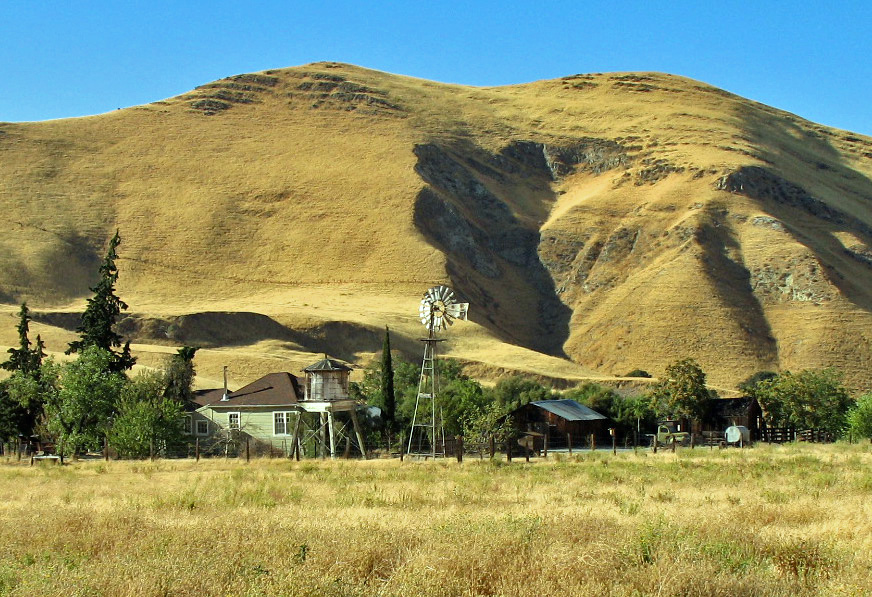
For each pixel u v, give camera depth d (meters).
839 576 14.88
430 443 63.12
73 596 13.89
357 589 14.20
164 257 197.25
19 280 177.12
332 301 179.00
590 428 77.62
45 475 41.28
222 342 150.88
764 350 162.38
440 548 16.11
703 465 41.44
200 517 22.61
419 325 166.12
